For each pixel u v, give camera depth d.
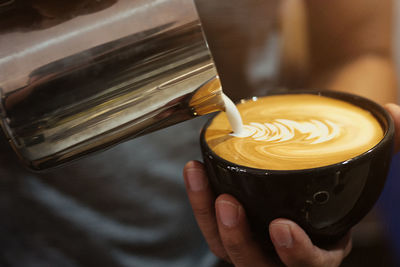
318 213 0.24
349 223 0.25
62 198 0.41
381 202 0.44
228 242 0.27
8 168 0.39
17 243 0.42
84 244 0.43
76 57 0.22
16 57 0.22
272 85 0.50
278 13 0.47
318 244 0.27
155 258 0.44
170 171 0.43
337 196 0.23
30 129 0.23
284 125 0.30
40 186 0.40
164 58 0.23
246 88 0.50
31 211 0.41
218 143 0.28
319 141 0.27
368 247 0.40
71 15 0.23
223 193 0.26
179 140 0.43
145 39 0.23
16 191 0.40
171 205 0.43
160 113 0.24
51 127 0.23
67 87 0.23
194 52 0.23
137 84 0.23
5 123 0.23
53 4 0.22
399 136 0.30
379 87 0.45
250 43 0.48
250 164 0.25
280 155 0.26
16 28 0.22
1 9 0.22
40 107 0.23
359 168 0.23
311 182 0.23
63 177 0.41
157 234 0.44
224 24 0.47
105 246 0.43
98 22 0.23
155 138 0.42
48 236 0.42
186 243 0.44
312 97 0.33
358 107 0.31
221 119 0.31
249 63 0.49
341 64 0.50
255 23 0.47
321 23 0.50
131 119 0.24
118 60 0.23
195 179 0.28
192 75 0.24
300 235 0.24
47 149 0.24
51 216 0.41
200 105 0.25
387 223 0.42
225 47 0.48
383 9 0.49
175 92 0.24
